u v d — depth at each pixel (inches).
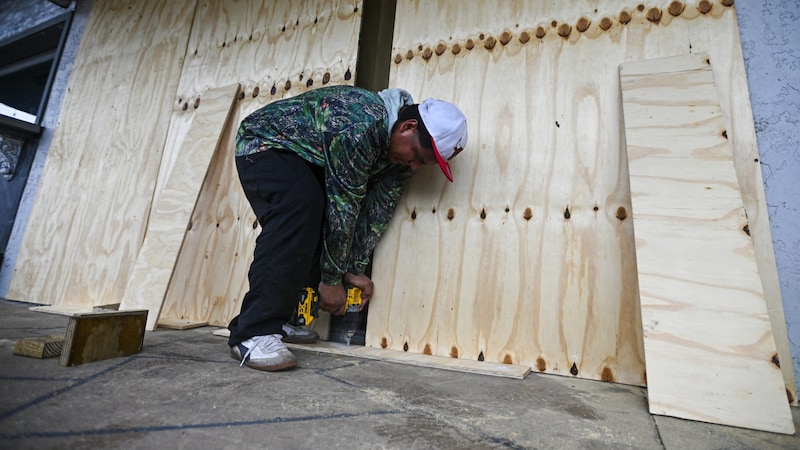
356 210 53.8
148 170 93.2
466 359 60.6
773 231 52.1
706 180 50.1
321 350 62.1
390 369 52.3
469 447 27.4
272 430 27.9
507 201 64.4
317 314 66.8
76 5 127.3
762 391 38.7
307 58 85.5
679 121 54.5
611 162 59.9
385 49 108.4
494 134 67.4
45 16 137.8
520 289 60.7
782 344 48.2
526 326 59.2
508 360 59.0
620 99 61.2
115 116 102.7
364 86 102.7
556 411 37.9
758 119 55.5
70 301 91.1
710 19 59.5
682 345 42.7
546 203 62.1
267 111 55.5
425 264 66.9
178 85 97.5
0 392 30.9
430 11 77.2
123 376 38.7
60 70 120.8
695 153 52.1
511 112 67.2
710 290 44.6
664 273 46.8
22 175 113.3
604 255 57.5
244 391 36.7
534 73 67.2
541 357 57.6
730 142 54.9
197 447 24.2
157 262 76.1
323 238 56.9
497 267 62.7
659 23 61.8
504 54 69.9
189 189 80.7
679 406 39.5
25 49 146.6
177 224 78.2
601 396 45.3
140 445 23.8
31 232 102.6
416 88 74.7
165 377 39.4
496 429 31.5
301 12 88.9
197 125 87.2
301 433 27.7
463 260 64.9
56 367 39.6
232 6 97.2
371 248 68.7
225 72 93.4
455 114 55.8
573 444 29.5
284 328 65.2
